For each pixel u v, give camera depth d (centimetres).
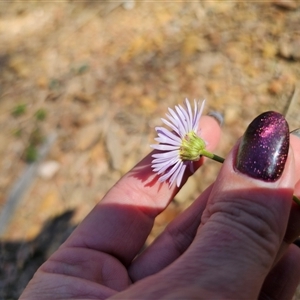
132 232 9
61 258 9
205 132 10
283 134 7
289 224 8
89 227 9
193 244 6
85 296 7
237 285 6
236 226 6
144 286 6
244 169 7
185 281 6
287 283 9
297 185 9
